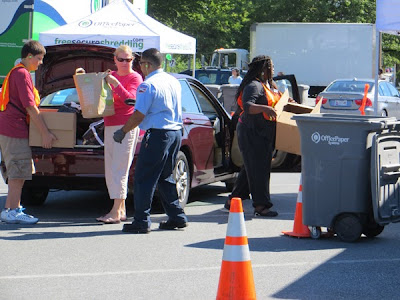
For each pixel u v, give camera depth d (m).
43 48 9.77
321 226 9.02
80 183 10.38
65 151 10.25
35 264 7.72
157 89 9.05
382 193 8.81
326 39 42.41
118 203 10.04
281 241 9.05
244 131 10.41
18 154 9.72
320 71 42.59
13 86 9.62
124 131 9.08
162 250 8.43
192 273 7.45
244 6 53.22
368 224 9.21
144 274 7.39
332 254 8.37
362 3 53.31
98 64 10.79
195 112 11.48
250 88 10.27
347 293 6.83
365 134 8.69
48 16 18.47
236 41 53.53
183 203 10.88
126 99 9.50
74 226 9.82
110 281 7.12
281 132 10.39
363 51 42.22
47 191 11.69
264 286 7.01
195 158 11.18
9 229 9.53
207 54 47.31
